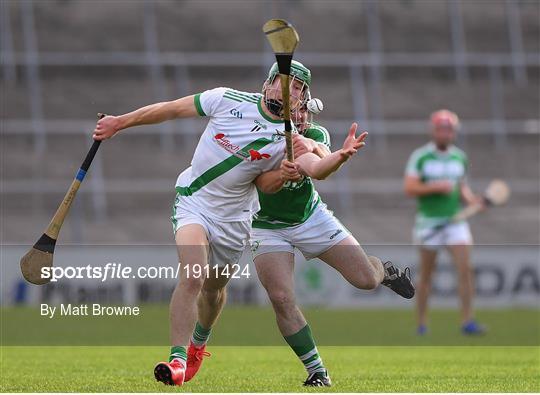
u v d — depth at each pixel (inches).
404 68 3885.3
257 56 3782.0
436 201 1840.6
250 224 908.6
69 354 1370.6
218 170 872.3
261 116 868.0
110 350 1461.6
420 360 1291.8
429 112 3740.2
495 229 3216.0
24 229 2950.3
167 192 3171.8
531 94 3841.0
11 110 3444.9
